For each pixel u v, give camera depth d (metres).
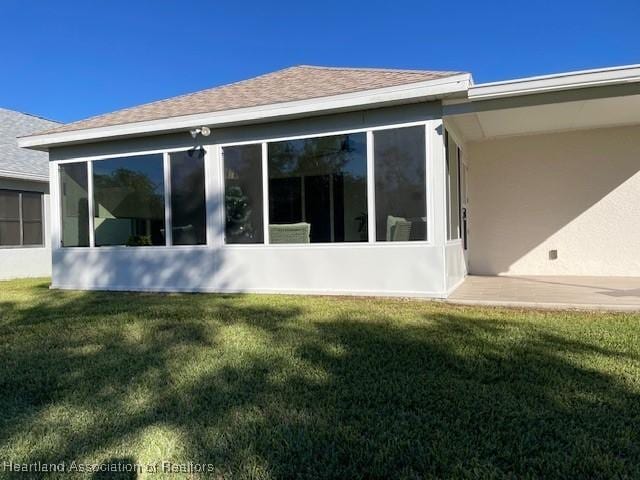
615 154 8.15
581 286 6.95
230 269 7.23
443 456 2.02
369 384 2.92
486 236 8.94
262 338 4.14
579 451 2.04
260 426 2.37
